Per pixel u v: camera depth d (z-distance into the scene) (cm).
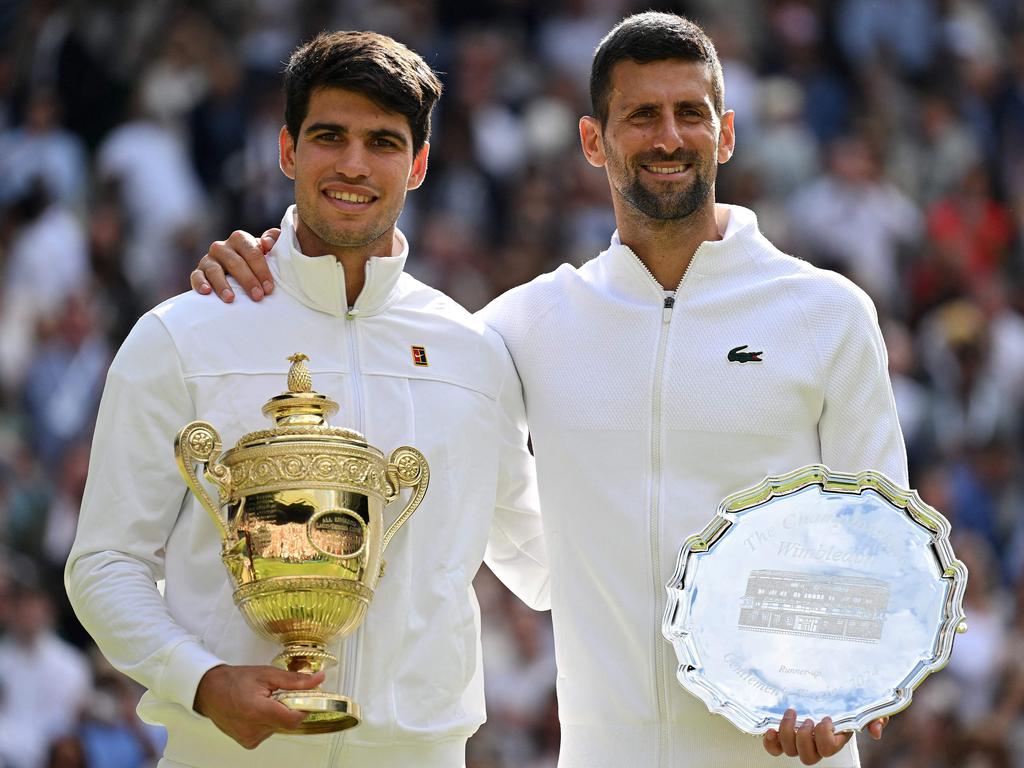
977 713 3069
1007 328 3922
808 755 1151
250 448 1130
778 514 1233
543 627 2989
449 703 1209
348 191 1216
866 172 4019
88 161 3650
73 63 3700
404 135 1230
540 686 2911
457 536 1232
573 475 1306
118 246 3484
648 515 1280
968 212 4247
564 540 1308
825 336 1301
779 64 4278
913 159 4247
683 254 1337
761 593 1216
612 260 1344
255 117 3653
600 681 1280
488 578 3005
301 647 1130
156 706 1183
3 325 3288
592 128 1381
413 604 1199
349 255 1245
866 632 1204
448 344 1272
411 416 1230
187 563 1193
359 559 1126
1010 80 4562
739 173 3959
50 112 3650
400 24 4044
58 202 3541
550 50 4091
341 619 1128
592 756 1279
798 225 3928
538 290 1368
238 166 3594
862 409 1293
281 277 1246
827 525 1228
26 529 2994
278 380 1216
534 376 1336
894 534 1224
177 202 3531
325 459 1126
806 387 1291
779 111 4066
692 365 1303
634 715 1266
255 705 1081
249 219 3534
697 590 1219
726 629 1211
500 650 2933
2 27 3781
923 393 3697
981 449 3666
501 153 3834
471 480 1252
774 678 1198
